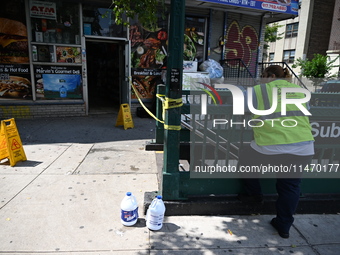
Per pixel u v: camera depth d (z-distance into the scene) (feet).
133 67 26.16
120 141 18.43
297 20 81.71
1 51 22.03
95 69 42.09
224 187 10.27
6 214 9.42
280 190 8.61
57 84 24.25
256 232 8.94
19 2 21.83
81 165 13.98
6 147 13.84
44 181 12.03
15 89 23.02
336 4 58.23
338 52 57.47
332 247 8.32
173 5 8.40
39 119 23.71
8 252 7.60
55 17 23.07
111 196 10.90
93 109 28.68
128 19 25.05
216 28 29.09
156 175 13.03
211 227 9.12
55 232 8.54
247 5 26.08
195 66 27.04
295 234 8.91
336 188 10.75
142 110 26.23
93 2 23.58
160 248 7.98
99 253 7.68
